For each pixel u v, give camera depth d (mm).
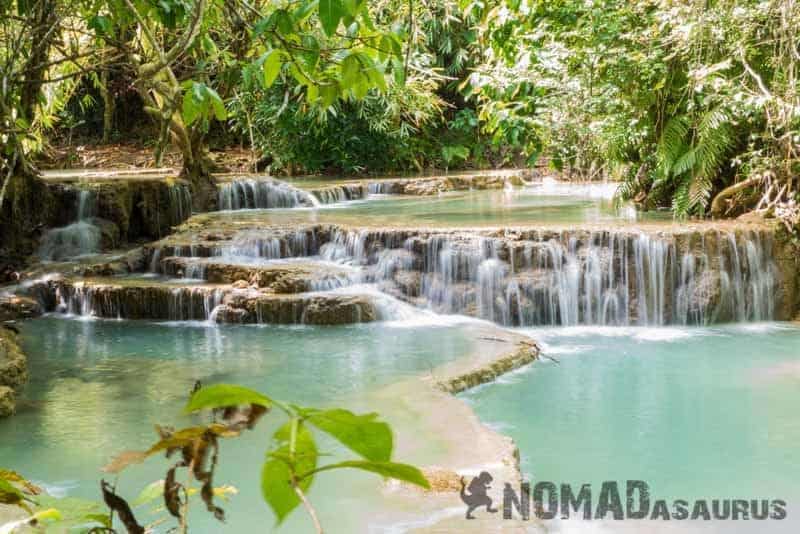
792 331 10156
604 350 9266
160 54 3189
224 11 4254
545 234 10727
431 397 7062
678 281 10500
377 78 2781
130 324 10391
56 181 14172
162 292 10547
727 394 7648
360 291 10617
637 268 10508
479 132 22750
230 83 4047
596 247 10625
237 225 12531
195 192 15055
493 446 5910
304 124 20250
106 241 13586
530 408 7332
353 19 2773
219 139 22391
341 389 7367
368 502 5113
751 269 10648
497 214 13391
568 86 11883
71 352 9039
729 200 12109
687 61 12133
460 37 22469
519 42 12164
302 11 2795
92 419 6855
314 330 9797
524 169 21047
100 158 20656
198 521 4984
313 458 852
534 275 10602
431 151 22844
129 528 996
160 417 6859
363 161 21312
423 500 5082
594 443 6535
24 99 9125
